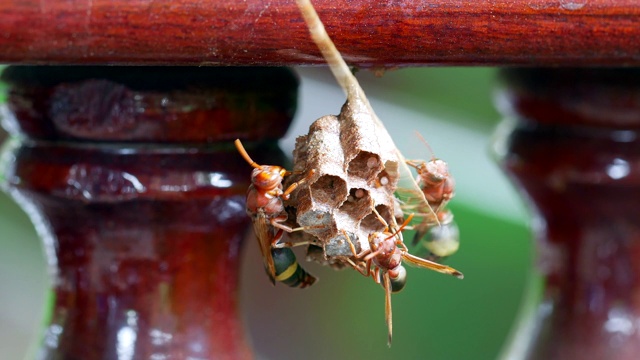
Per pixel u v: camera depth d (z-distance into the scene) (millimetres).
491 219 817
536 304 476
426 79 927
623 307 458
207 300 399
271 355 967
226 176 388
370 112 366
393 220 371
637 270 455
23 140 393
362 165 369
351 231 369
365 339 915
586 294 460
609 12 357
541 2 355
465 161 844
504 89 452
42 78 384
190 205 388
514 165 456
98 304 396
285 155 399
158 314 396
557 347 463
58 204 390
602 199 446
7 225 1112
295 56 353
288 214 378
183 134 383
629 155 440
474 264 831
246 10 349
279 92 391
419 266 377
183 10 348
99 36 348
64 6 347
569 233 459
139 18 348
